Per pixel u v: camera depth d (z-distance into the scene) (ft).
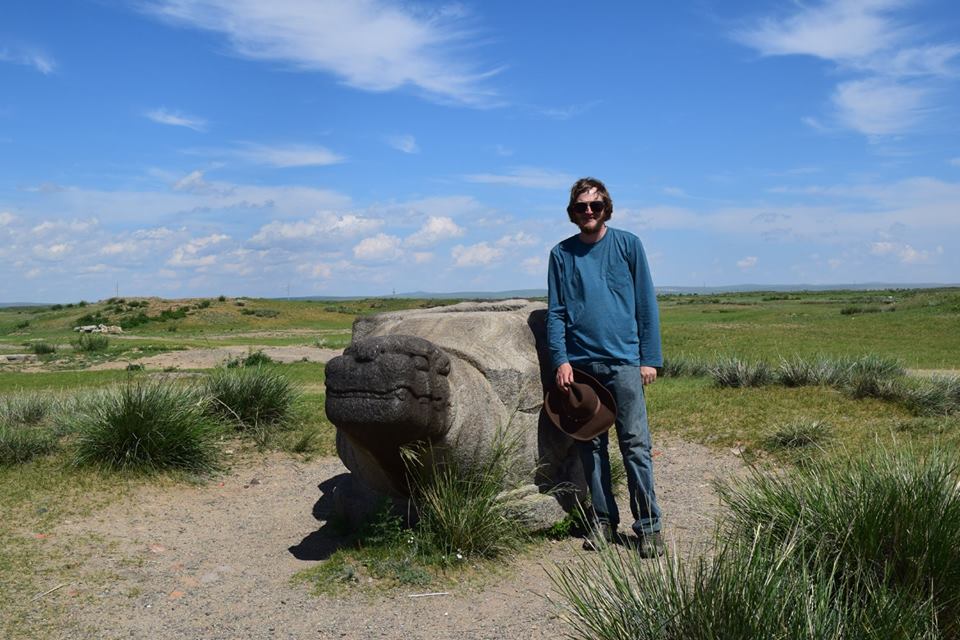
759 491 13.50
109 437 21.01
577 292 14.80
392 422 12.43
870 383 30.12
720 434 25.46
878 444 16.35
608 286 14.65
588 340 14.61
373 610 12.11
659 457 23.62
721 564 8.75
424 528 14.37
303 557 15.08
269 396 27.58
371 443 13.05
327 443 25.84
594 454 14.79
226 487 20.99
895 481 11.58
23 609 12.14
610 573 9.34
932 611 9.23
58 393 35.58
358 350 12.64
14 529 15.93
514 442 14.93
